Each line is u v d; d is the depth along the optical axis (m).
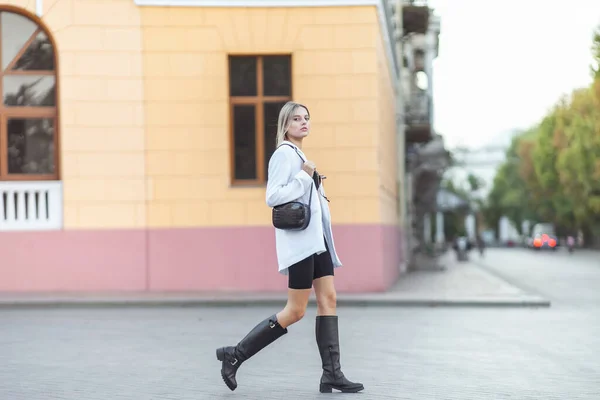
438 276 27.22
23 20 18.50
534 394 6.93
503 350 9.79
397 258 27.70
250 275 18.58
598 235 70.06
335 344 6.89
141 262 18.41
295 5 18.70
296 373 8.07
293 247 6.56
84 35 18.38
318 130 18.66
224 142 18.61
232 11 18.67
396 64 28.84
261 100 18.84
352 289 18.64
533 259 51.69
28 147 18.47
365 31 18.67
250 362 8.84
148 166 18.47
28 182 18.25
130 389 7.23
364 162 18.64
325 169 18.66
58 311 15.30
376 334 11.50
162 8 18.53
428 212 45.56
